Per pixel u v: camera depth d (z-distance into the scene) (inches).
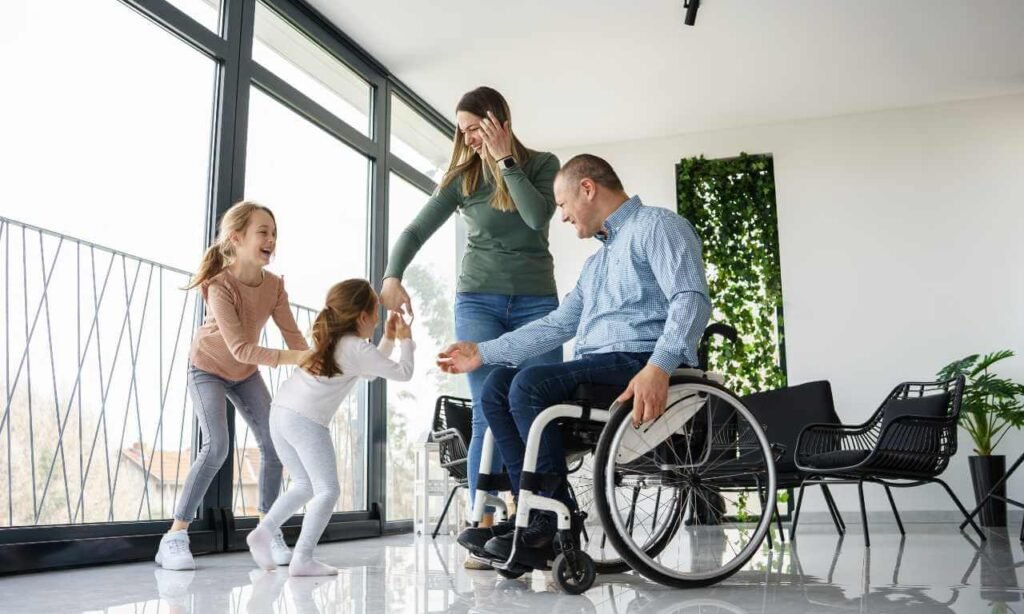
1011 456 202.1
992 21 177.5
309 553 89.7
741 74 201.3
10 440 116.4
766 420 183.3
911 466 136.6
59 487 121.5
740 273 227.1
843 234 222.7
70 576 92.1
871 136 224.7
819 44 186.9
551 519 74.4
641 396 69.3
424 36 180.9
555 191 83.7
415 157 211.9
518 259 104.9
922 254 217.3
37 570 97.0
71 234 125.1
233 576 90.6
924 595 69.4
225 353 108.0
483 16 173.6
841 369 217.5
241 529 132.5
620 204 81.0
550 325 87.0
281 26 160.6
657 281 77.0
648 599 67.7
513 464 76.9
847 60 194.7
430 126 218.2
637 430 73.1
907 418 135.6
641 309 77.7
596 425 74.4
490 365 101.2
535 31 179.6
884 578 82.7
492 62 192.7
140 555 111.1
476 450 100.5
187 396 138.3
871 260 220.1
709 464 78.5
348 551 127.4
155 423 133.6
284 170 160.4
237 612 62.7
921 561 101.5
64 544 100.5
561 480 73.1
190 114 135.4
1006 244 212.7
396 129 202.5
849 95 214.2
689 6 164.9
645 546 84.5
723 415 78.2
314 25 168.9
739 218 229.8
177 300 136.9
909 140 222.1
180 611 63.8
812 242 224.4
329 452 92.0
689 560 100.9
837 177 225.3
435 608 63.9
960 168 217.8
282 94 154.1
